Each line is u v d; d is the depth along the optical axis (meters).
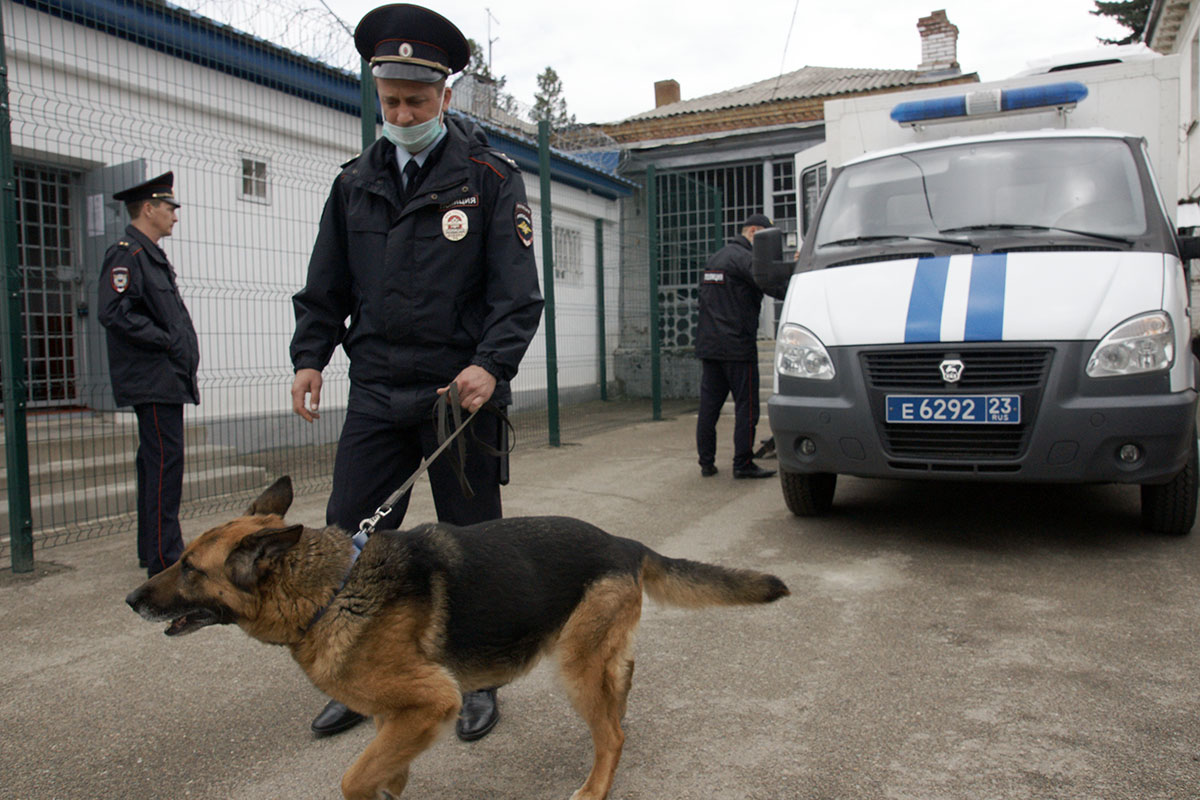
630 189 14.73
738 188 15.22
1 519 5.32
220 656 3.46
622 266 14.77
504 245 2.86
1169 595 3.77
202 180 7.30
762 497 6.22
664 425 10.92
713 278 6.82
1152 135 5.70
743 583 2.71
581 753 2.64
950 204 5.21
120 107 5.80
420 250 2.84
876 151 6.07
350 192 2.95
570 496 6.34
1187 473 4.39
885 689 2.97
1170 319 4.16
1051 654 3.20
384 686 2.14
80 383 6.54
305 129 8.27
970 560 4.42
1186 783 2.31
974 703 2.84
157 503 4.34
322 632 2.18
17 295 4.44
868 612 3.73
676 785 2.41
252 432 7.67
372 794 2.09
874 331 4.52
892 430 4.47
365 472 2.96
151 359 4.31
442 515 2.99
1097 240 4.62
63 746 2.72
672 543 4.98
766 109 15.09
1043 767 2.42
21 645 3.55
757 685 3.05
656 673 3.19
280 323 8.05
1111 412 4.03
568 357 13.20
